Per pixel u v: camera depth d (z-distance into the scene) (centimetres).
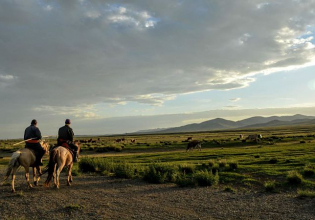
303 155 2819
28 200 1084
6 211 948
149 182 1545
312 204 1013
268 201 1087
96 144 7281
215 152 3831
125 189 1348
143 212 951
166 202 1093
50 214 917
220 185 1452
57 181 1298
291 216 885
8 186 1371
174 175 1591
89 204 1043
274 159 2262
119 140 9138
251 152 3562
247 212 946
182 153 3978
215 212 952
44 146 1435
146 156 3662
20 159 1220
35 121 1299
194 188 1380
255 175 1656
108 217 888
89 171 1962
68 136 1372
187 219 873
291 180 1377
